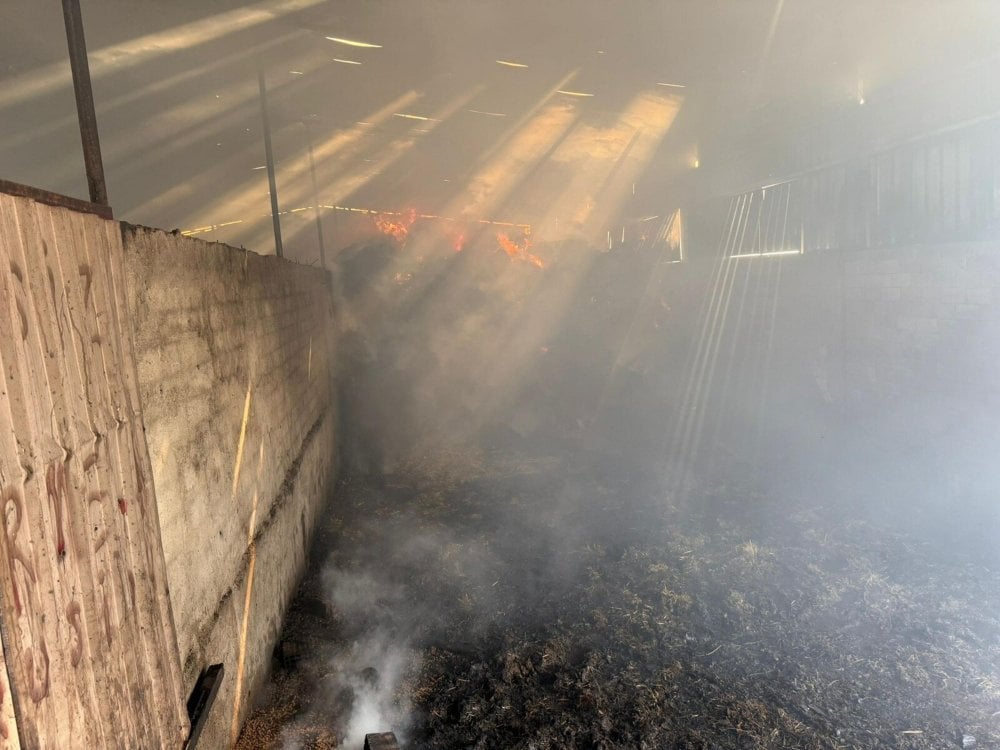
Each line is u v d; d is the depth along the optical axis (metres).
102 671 1.66
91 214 1.84
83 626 1.57
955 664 3.77
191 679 2.47
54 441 1.50
